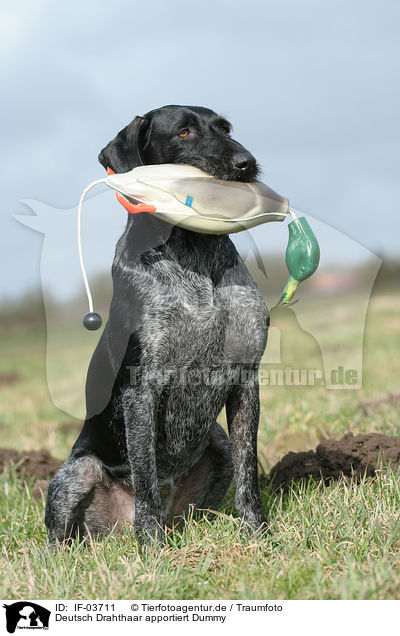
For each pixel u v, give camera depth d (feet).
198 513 21.61
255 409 19.90
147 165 20.53
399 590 14.79
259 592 15.33
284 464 23.66
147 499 18.99
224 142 19.19
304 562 16.47
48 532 21.12
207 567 16.49
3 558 19.31
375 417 29.35
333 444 23.86
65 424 41.50
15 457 29.35
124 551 18.53
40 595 16.29
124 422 19.97
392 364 44.86
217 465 21.74
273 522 19.93
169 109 20.35
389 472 21.11
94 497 21.31
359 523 18.19
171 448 20.53
